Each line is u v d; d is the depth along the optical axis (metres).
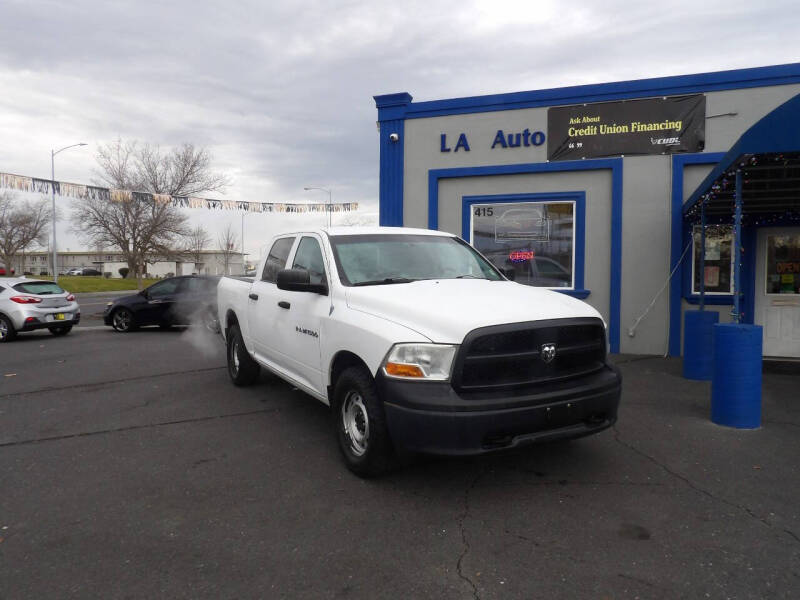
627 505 3.78
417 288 4.52
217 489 4.13
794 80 8.65
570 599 2.77
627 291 9.38
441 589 2.87
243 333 6.92
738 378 5.36
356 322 4.21
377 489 4.09
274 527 3.54
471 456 3.61
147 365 9.23
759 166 5.59
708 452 4.75
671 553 3.17
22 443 5.25
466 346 3.67
